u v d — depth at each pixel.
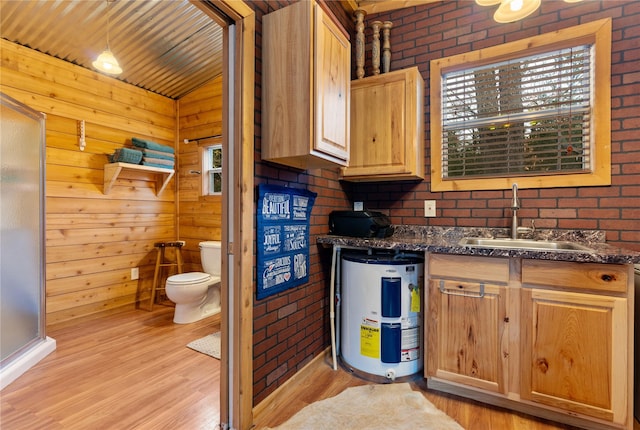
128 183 3.33
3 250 1.98
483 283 1.67
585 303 1.46
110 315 3.14
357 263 2.03
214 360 2.22
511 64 2.22
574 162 2.05
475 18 2.29
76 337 2.60
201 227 3.63
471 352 1.70
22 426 1.53
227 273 1.55
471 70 2.34
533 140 2.16
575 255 1.45
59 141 2.81
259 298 1.65
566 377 1.50
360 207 2.69
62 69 2.84
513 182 2.17
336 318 2.29
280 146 1.64
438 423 1.56
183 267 3.74
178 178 3.78
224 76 1.56
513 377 1.61
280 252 1.81
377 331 1.96
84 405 1.70
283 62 1.63
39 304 2.29
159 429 1.52
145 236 3.49
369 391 1.84
